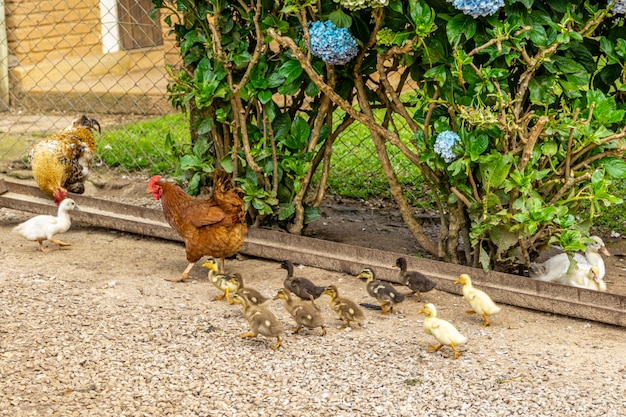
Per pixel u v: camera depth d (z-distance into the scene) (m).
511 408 4.68
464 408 4.68
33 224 6.07
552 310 5.42
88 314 5.37
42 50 10.08
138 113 9.38
